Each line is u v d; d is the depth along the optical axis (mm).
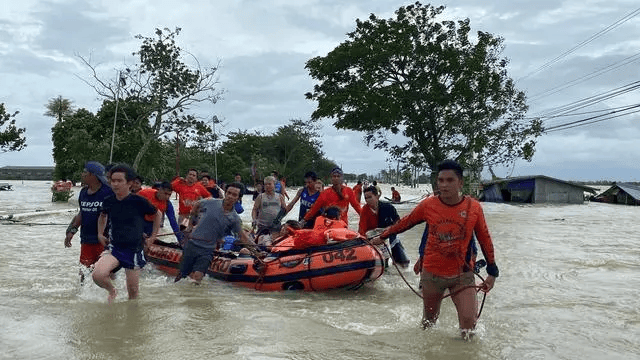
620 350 5004
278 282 7680
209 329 5453
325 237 7918
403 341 5180
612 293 7672
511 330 5652
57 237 14086
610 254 11703
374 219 9148
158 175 52531
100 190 7641
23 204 30578
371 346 5004
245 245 8117
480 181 48562
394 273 9305
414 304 6949
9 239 13547
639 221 22375
